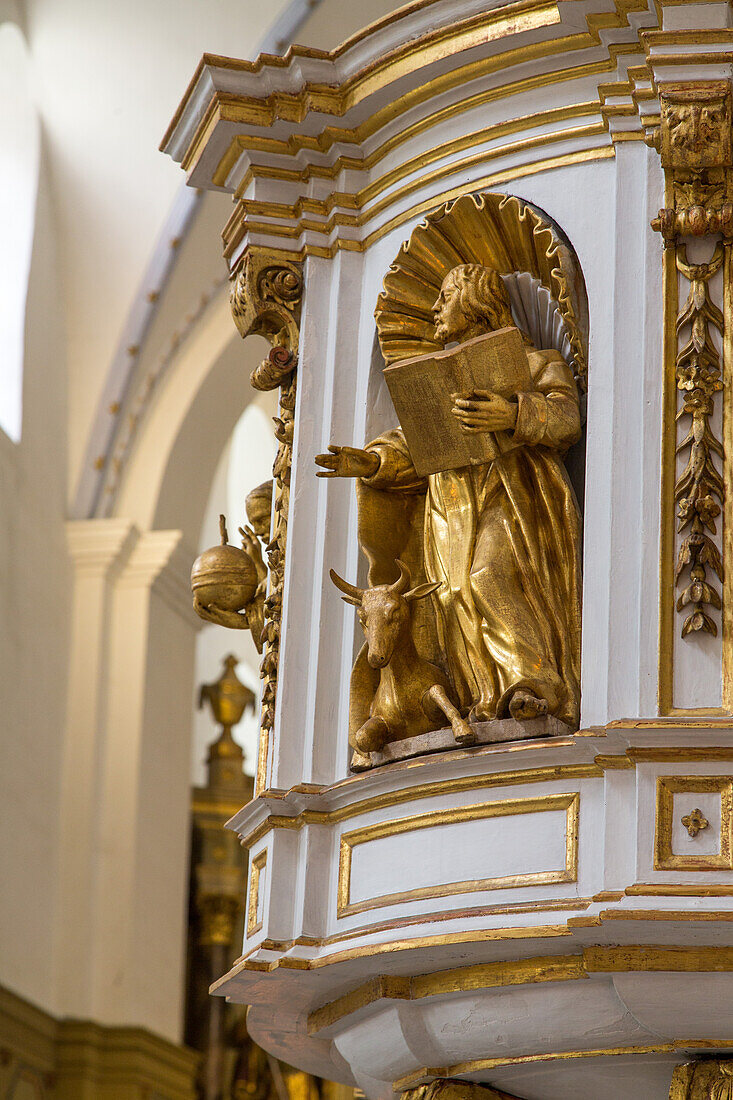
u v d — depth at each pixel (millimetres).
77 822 14703
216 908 17469
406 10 6449
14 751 13734
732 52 5723
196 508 16266
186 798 15961
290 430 6879
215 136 7035
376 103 6672
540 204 6250
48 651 14594
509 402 6004
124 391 15484
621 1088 6086
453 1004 5852
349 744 6195
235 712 18328
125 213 15141
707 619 5426
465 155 6488
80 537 15359
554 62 6266
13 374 14359
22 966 13555
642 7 5965
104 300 15359
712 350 5680
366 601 6160
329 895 6020
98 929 14516
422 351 6613
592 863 5387
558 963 5527
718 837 5199
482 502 6195
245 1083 17000
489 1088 6184
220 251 15195
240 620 7281
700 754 5250
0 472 13758
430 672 6152
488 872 5570
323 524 6609
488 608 5945
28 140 15125
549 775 5527
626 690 5484
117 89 14922
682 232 5742
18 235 14766
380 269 6754
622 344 5840
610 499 5707
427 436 6160
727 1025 5430
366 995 5988
